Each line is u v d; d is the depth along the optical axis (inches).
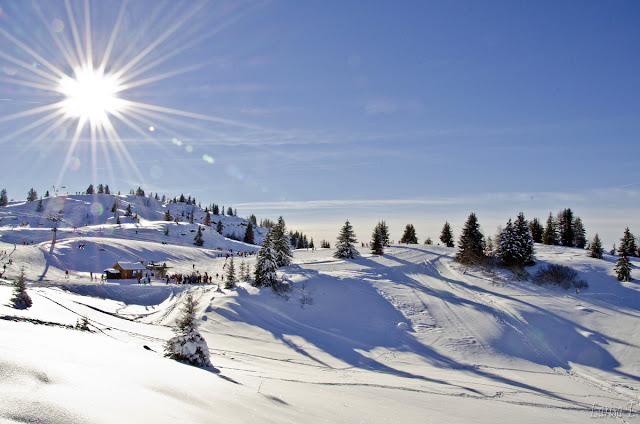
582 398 664.4
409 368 799.1
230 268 1556.3
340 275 1574.8
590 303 1344.7
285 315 1170.0
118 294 1492.4
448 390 619.2
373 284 1475.1
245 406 229.8
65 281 1596.9
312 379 573.9
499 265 1984.5
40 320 556.4
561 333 1069.1
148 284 1721.2
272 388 393.1
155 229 3978.8
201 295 1405.0
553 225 3110.2
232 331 1004.6
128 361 282.8
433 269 2041.1
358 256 2256.4
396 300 1309.1
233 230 6692.9
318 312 1199.6
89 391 156.9
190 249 3036.4
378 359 854.5
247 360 697.0
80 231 3314.5
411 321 1141.1
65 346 276.2
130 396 168.4
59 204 5831.7
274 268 1417.3
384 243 3324.3
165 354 513.7
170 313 1175.0
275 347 885.2
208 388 253.8
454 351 938.1
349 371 726.5
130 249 2615.7
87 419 121.5
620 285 1560.0
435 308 1247.5
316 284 1419.8
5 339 235.6
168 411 162.1
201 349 513.0
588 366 894.4
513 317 1193.4
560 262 1948.8
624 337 1039.0
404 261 2186.3
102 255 2381.9
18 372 154.2
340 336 1024.9
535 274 1769.2
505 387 693.9
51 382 155.4
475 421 428.5
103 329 736.3
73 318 781.9
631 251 2603.3
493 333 1055.0
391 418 358.3
